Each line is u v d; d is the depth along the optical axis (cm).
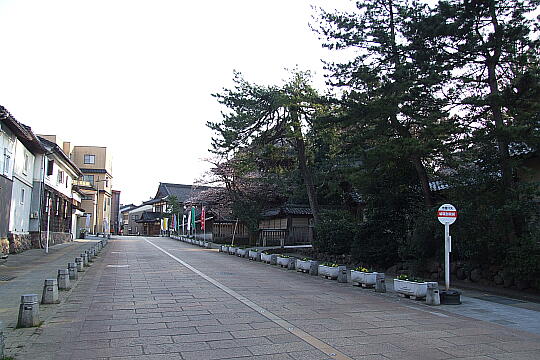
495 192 1286
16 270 1517
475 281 1397
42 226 2580
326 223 2273
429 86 1355
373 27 1534
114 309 892
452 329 791
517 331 793
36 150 2444
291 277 1594
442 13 1301
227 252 2836
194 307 927
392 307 1009
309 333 721
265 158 2572
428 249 1546
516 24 1248
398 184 1748
